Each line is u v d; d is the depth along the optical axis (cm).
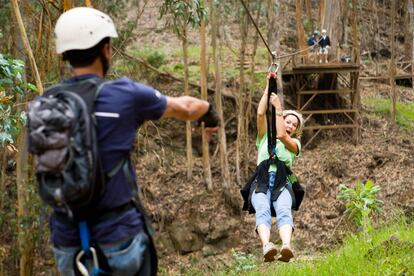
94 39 298
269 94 607
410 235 851
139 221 301
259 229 587
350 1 3019
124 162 295
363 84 2775
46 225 1509
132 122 298
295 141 608
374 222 1398
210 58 2327
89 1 805
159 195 2031
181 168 2117
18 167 1518
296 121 649
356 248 834
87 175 277
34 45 1534
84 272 295
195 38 2647
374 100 2614
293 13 3047
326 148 2289
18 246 1611
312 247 1883
